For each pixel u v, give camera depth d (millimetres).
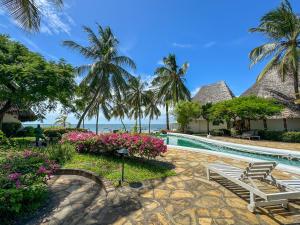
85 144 9000
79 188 5570
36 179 4840
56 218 4020
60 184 5875
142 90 33750
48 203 4660
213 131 24828
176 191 5215
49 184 5867
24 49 13070
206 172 6711
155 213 4129
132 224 3738
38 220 3947
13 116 19656
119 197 4875
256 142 15719
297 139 15641
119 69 20516
